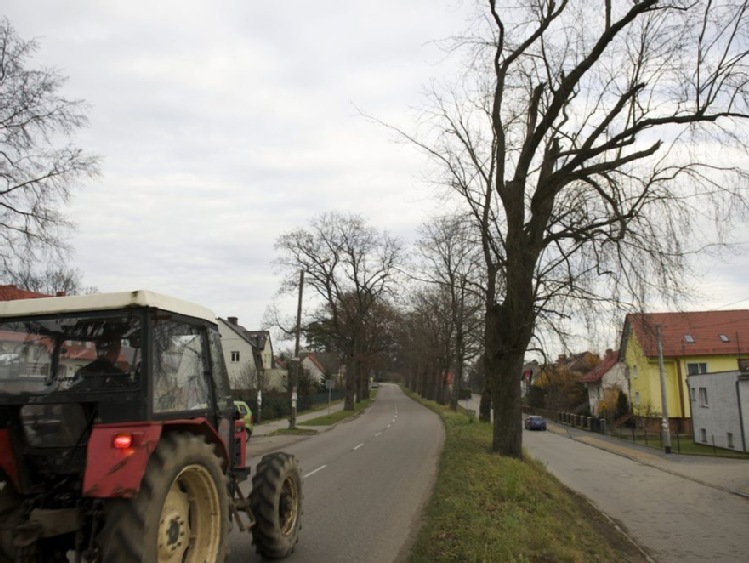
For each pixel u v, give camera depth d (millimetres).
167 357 5145
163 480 4496
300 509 7684
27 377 4902
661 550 12000
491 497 10391
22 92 19781
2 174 19547
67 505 4816
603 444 39250
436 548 7148
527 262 17203
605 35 15070
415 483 13727
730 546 12375
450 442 21516
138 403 4684
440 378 69125
